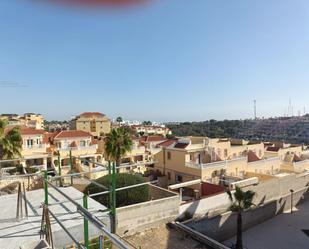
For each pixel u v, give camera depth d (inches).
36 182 598.2
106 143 1406.3
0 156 1093.1
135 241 643.5
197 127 6825.8
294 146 2183.8
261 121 6988.2
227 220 892.6
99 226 149.2
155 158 1451.8
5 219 285.7
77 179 872.3
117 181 719.1
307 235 939.3
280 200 1131.9
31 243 232.1
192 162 1309.1
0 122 1118.4
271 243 883.4
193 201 839.1
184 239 673.6
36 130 1643.7
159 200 727.7
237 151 1674.5
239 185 1063.0
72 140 1795.0
